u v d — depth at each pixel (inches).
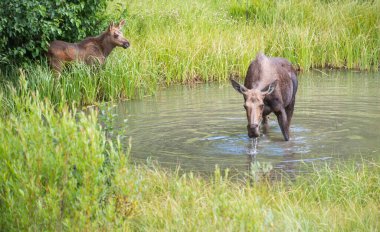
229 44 1621.6
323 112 1162.6
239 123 1096.8
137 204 621.6
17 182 564.7
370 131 1019.3
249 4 1892.2
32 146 580.7
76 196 564.1
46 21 1224.2
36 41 1269.7
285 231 578.6
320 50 1695.4
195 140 987.9
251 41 1657.2
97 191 576.4
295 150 925.8
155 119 1135.0
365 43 1691.7
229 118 1135.0
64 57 1285.7
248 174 817.5
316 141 968.9
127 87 1343.5
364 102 1240.8
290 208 632.4
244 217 585.0
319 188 733.9
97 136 585.3
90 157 574.6
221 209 605.0
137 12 1695.4
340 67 1685.5
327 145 946.1
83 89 1293.1
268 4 1892.2
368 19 1759.4
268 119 1143.0
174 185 717.9
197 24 1717.5
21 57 1283.2
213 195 656.4
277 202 676.7
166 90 1439.5
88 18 1368.1
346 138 981.2
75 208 563.2
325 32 1731.1
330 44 1702.8
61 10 1251.2
